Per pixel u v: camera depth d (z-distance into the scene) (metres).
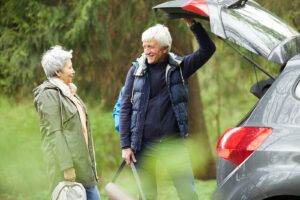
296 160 9.30
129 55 23.12
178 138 12.25
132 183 21.73
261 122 9.80
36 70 22.56
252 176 9.59
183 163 12.27
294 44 10.55
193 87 26.67
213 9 11.25
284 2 20.91
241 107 30.28
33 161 22.77
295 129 9.48
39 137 23.23
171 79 12.16
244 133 9.84
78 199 11.71
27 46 22.50
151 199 12.53
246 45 10.59
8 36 22.66
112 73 23.53
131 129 12.37
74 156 11.83
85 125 12.16
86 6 21.39
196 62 12.23
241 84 27.95
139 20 22.47
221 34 10.77
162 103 12.17
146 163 12.43
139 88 12.23
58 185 11.77
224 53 24.42
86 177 11.96
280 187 9.33
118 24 22.59
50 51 12.03
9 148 22.73
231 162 9.85
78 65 22.84
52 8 22.19
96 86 23.70
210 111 32.25
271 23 11.21
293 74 9.89
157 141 12.22
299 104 9.59
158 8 11.95
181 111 12.18
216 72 26.56
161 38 12.02
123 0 22.41
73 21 22.00
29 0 22.39
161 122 12.19
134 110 12.30
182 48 23.27
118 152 25.45
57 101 11.78
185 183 12.30
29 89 23.14
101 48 22.33
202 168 26.64
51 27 22.02
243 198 9.62
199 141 26.70
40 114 11.85
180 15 12.09
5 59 22.72
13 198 22.11
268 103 9.90
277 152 9.46
